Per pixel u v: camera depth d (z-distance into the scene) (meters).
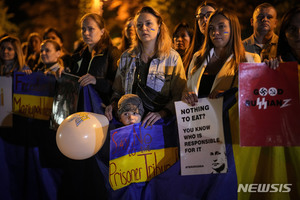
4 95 3.16
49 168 3.10
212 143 2.43
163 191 2.50
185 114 2.48
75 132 2.43
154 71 2.67
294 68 2.29
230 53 2.54
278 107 2.31
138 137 2.53
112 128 2.68
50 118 3.01
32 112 3.16
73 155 2.48
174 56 2.70
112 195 2.52
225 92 2.44
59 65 3.34
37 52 3.79
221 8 2.57
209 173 2.42
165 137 2.56
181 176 2.48
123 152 2.51
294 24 2.50
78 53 3.28
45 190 3.07
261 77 2.33
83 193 2.94
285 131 2.30
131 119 2.53
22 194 3.15
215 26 2.51
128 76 2.73
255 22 2.95
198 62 2.64
